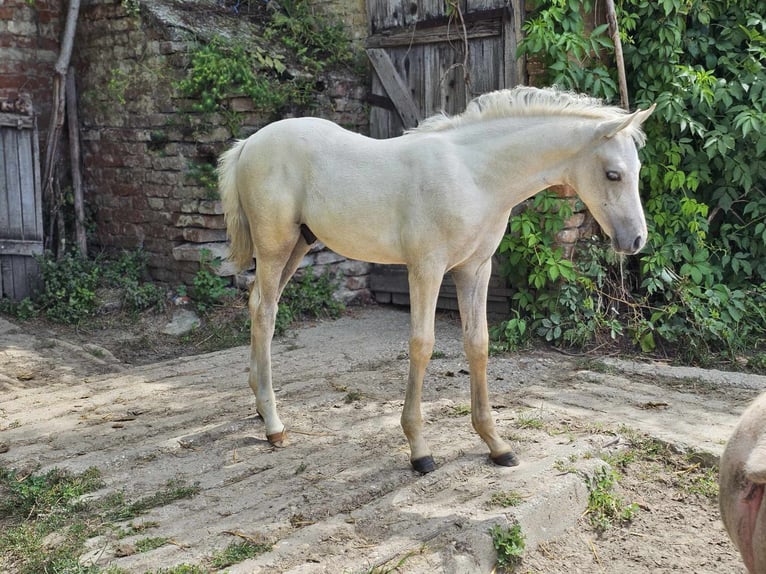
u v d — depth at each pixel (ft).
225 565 10.07
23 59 25.46
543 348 20.51
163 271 24.49
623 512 12.31
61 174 26.45
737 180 21.31
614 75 21.34
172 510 11.62
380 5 24.70
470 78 22.93
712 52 22.12
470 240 12.16
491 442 13.01
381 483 12.35
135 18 23.79
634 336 20.38
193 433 14.51
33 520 11.66
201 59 22.34
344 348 20.70
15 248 23.97
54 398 16.94
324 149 13.16
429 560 10.35
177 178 23.62
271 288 14.07
